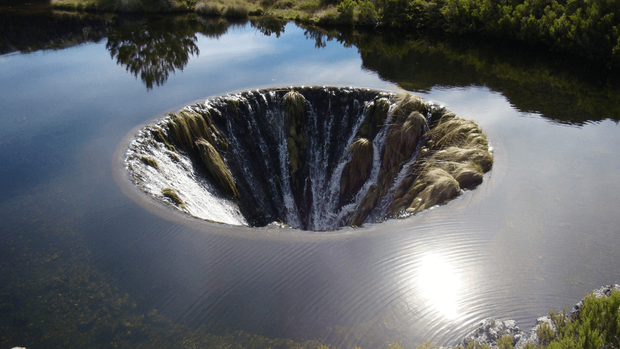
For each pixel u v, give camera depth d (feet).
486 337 23.84
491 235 32.73
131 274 30.86
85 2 140.36
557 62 77.15
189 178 50.21
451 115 53.88
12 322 27.45
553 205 35.96
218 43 96.32
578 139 47.32
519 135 48.70
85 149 48.80
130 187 42.14
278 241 34.09
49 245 34.32
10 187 42.16
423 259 30.76
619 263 28.96
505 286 27.53
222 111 60.08
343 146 61.87
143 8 135.13
